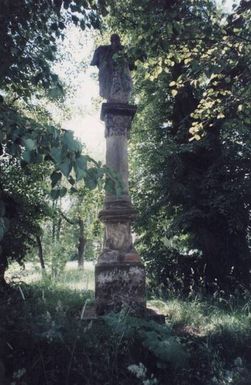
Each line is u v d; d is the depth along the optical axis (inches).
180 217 420.5
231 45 269.1
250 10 289.9
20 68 210.1
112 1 250.7
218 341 220.5
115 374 185.6
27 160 109.3
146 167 469.4
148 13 251.0
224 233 433.7
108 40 456.1
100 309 272.4
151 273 450.0
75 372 182.7
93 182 116.4
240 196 414.0
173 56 283.1
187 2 266.4
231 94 308.5
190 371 189.0
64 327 198.8
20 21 207.5
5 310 219.5
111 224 289.0
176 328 264.7
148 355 193.0
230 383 178.5
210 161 452.4
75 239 892.0
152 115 498.9
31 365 183.0
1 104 150.1
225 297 390.0
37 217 439.2
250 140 419.2
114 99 308.8
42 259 530.6
